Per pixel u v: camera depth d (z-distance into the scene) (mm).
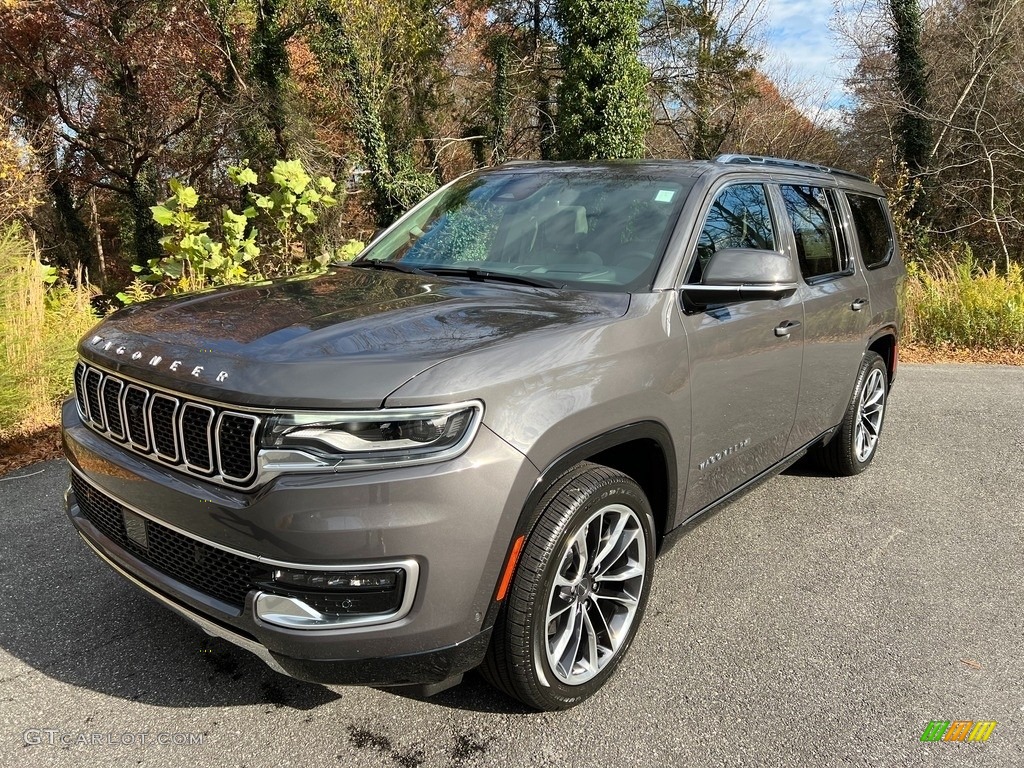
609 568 2607
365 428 1933
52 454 5121
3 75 19156
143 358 2264
